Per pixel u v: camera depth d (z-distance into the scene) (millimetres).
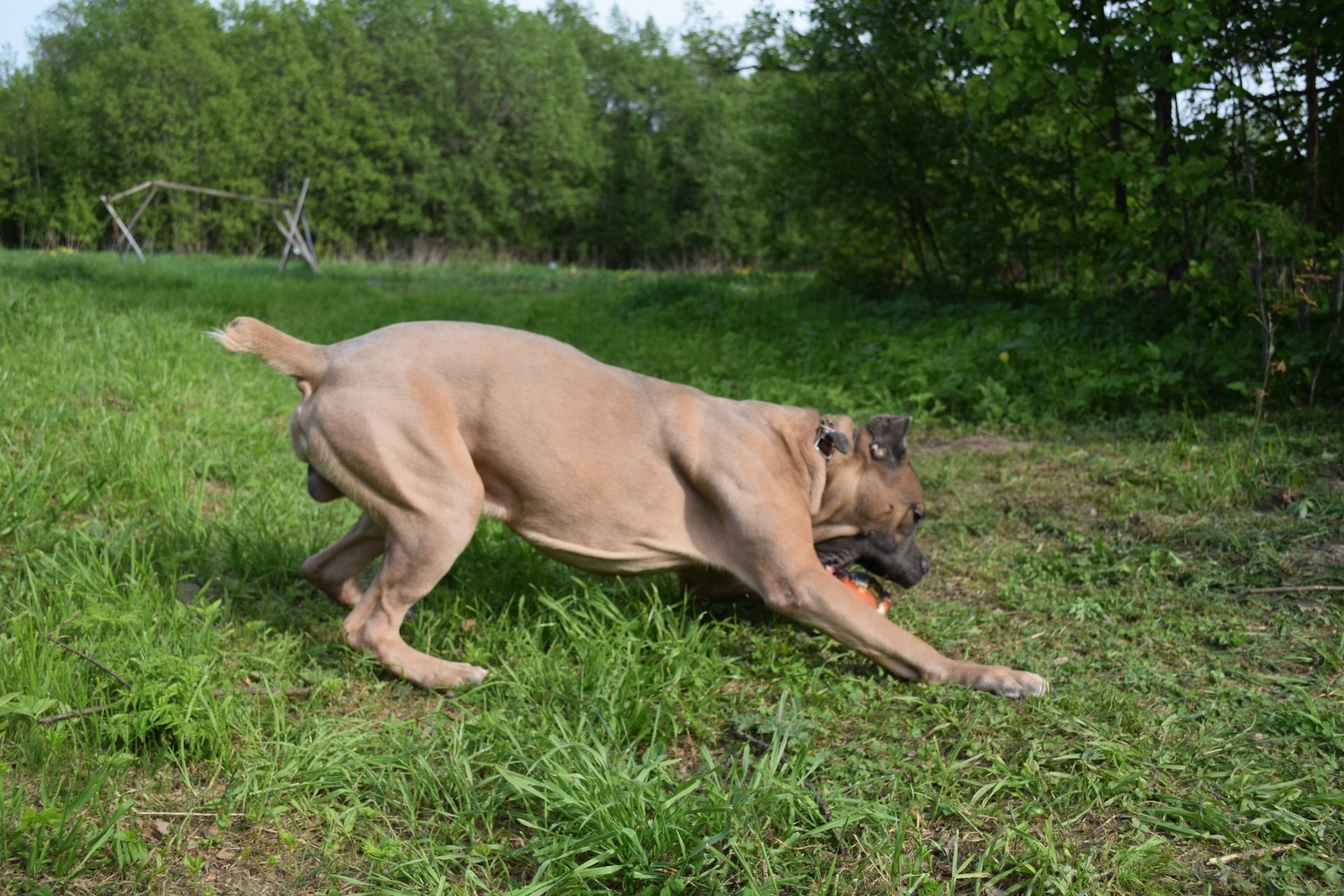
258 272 22812
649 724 3531
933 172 13055
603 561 4090
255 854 2816
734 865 2762
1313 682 3672
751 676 3990
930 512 5844
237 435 6660
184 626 3865
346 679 3799
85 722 3195
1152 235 8695
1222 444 6414
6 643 3428
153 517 5172
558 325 12797
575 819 2922
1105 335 9062
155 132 35625
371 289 18078
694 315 13109
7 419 6020
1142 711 3520
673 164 43969
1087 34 8359
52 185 36750
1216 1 7426
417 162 40031
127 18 39875
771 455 4082
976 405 7875
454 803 3084
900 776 3170
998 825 2943
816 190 13758
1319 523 5156
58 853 2639
